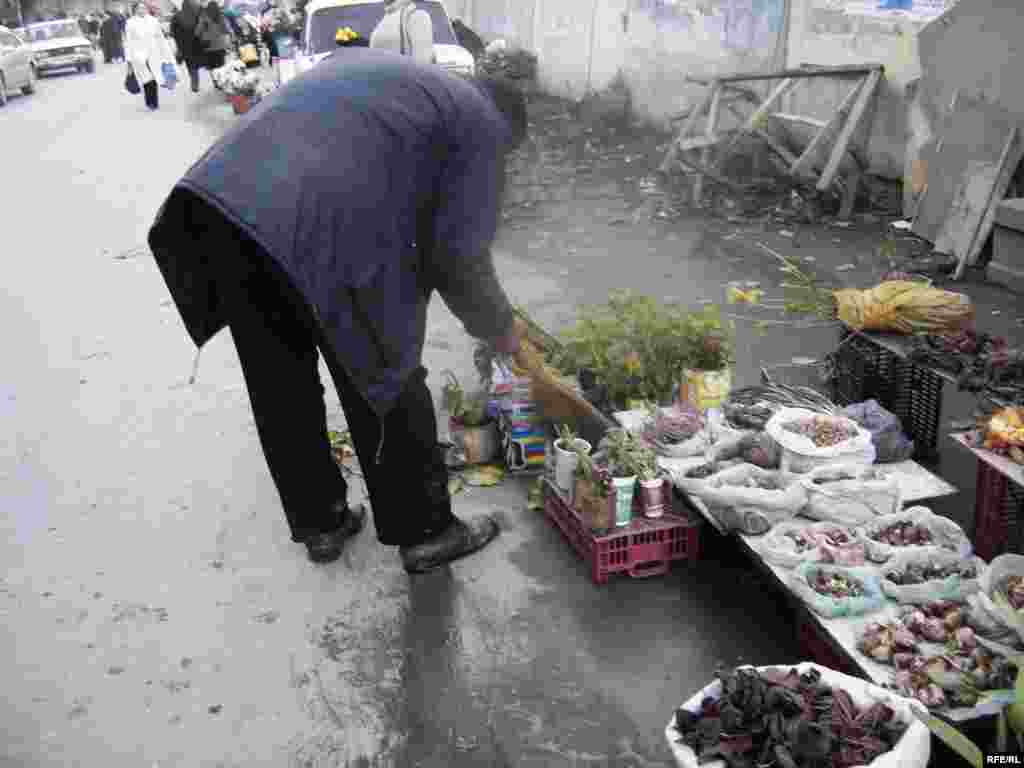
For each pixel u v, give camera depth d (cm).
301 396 333
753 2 930
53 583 357
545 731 273
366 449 322
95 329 635
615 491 331
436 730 276
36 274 778
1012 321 560
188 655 314
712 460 353
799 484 326
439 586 342
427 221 297
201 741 277
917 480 352
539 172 960
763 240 740
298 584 349
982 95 662
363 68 288
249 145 275
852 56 808
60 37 3042
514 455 411
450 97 288
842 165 805
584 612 323
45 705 295
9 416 505
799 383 477
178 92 2078
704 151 859
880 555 300
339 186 271
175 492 418
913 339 388
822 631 281
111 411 504
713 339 411
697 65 1041
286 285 285
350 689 295
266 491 415
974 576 289
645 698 284
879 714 226
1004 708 238
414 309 296
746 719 223
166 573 360
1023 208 602
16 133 1645
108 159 1298
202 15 1945
